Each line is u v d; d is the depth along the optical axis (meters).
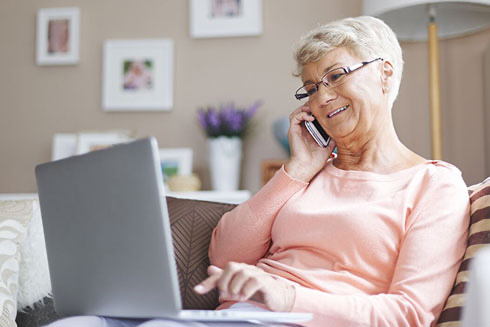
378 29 1.34
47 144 3.38
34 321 1.52
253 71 3.25
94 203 0.96
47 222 1.06
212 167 3.05
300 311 1.02
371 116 1.30
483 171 2.97
